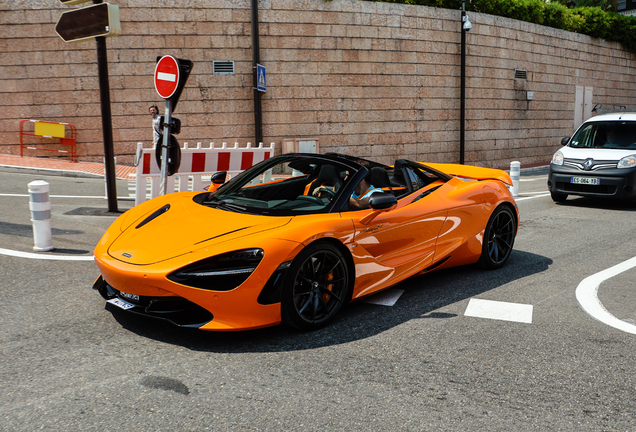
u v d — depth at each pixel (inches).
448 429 92.0
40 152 548.4
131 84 545.3
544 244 249.4
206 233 132.1
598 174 353.1
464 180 201.3
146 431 88.8
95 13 279.6
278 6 565.3
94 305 150.1
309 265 134.3
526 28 747.4
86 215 286.2
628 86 957.8
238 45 558.6
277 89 576.4
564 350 127.6
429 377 111.9
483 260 198.7
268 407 97.7
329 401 100.6
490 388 107.7
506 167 723.4
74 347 122.1
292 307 129.7
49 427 89.2
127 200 350.0
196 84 554.9
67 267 187.0
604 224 301.4
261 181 166.4
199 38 550.0
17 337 127.2
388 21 612.7
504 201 201.8
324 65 589.3
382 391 105.2
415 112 644.1
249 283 122.1
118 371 110.6
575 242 253.8
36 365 112.6
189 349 122.7
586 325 144.8
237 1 552.4
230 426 91.0
